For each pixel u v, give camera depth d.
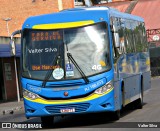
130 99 18.20
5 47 29.33
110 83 14.83
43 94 14.82
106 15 15.27
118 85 15.88
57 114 14.77
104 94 14.68
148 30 49.81
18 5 52.03
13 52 16.09
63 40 15.03
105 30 15.09
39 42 15.20
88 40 14.98
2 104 29.61
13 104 28.98
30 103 14.95
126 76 17.42
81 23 15.10
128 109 20.41
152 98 25.61
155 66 52.41
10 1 52.16
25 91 15.08
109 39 15.09
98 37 15.02
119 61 16.19
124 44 17.50
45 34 15.19
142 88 20.95
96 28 15.09
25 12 51.97
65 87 14.71
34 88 14.92
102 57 14.88
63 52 14.95
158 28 49.31
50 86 14.78
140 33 21.45
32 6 51.88
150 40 50.19
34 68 15.06
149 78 23.06
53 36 15.13
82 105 14.65
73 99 14.66
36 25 15.35
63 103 14.68
